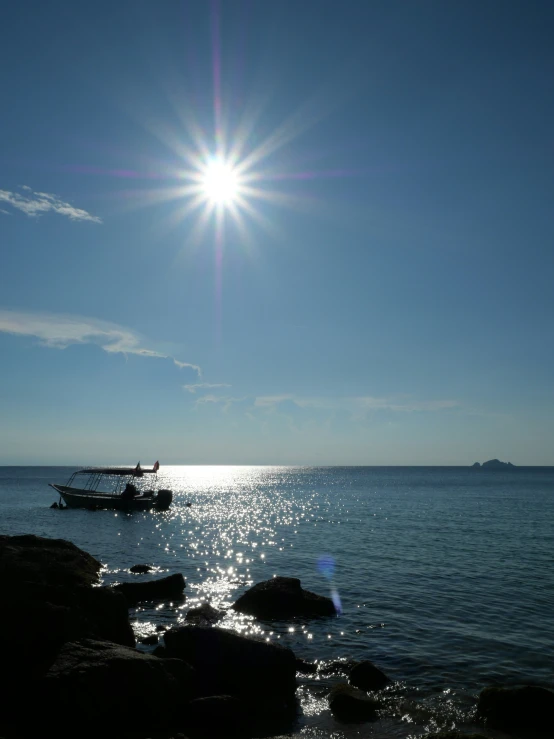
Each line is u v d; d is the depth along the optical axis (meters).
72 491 75.38
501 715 11.87
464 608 20.94
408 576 27.02
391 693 13.32
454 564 30.20
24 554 17.23
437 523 52.06
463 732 11.41
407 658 15.63
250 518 60.28
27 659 11.82
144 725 10.99
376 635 17.73
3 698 10.83
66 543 26.70
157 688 11.44
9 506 75.81
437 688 13.57
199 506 80.00
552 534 43.16
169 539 42.62
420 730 11.52
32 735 10.14
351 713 12.31
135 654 12.02
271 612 20.03
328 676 14.45
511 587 24.45
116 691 10.91
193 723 11.34
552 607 21.06
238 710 11.66
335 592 23.67
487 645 16.70
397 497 96.62
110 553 35.22
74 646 11.95
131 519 59.06
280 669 13.57
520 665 15.05
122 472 73.62
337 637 17.53
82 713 10.46
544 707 11.80
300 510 71.00
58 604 13.80
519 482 165.50
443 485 146.38
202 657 13.80
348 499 93.19
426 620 19.38
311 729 11.60
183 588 24.03
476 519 55.53
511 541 39.25
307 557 33.38
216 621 19.02
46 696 10.55
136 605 21.64
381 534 44.28
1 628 12.21
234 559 32.88
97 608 15.34
